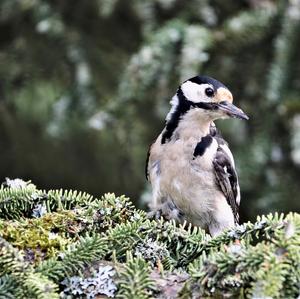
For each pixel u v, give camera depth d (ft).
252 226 19.52
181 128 30.09
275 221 19.16
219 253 17.87
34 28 41.27
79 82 39.78
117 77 40.37
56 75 41.34
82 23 41.19
